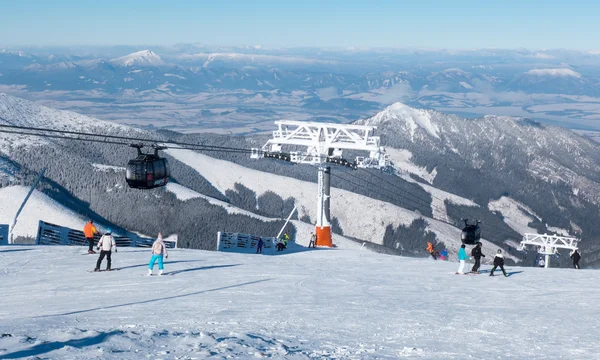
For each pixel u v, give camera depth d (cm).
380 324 1897
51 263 3488
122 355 1180
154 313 2030
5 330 1492
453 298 2567
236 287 2745
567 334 1778
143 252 4169
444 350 1499
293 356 1275
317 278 3159
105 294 2512
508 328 1869
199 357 1189
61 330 1505
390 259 4641
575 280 3303
